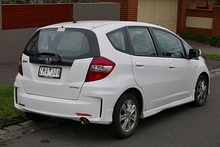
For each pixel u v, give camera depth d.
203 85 7.80
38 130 6.02
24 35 11.55
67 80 5.29
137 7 16.56
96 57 5.27
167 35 6.82
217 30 19.31
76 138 5.70
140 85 5.80
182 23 20.17
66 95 5.30
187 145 5.51
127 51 5.73
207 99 8.46
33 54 5.66
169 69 6.52
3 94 7.32
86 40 5.41
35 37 5.89
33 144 5.43
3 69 10.22
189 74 7.17
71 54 5.38
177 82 6.79
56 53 5.44
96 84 5.18
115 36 5.65
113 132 5.52
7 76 9.35
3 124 5.98
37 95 5.54
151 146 5.43
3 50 11.01
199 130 6.23
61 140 5.61
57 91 5.35
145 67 5.92
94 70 5.21
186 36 20.05
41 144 5.44
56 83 5.37
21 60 5.81
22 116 6.34
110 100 5.24
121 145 5.43
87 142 5.54
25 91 5.67
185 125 6.48
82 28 5.55
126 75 5.55
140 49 6.01
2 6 10.80
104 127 6.22
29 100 5.56
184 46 7.22
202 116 7.07
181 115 7.10
